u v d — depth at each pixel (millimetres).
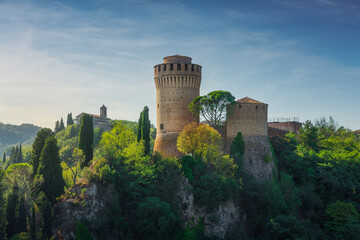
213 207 75812
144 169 73438
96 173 66438
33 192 61719
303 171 99875
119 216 65938
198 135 85125
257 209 82875
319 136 132125
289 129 132000
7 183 62656
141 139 85250
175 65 96750
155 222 66062
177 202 73125
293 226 75812
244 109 95375
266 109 98312
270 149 98438
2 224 56375
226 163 82688
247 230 80688
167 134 96000
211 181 77312
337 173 102562
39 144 69000
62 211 58969
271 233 76938
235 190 79438
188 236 71750
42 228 55531
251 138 94438
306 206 92312
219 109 94500
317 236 83125
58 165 64188
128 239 64188
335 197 97812
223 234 75500
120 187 70062
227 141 96125
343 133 154125
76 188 63406
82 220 59688
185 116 96562
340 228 84375
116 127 87938
